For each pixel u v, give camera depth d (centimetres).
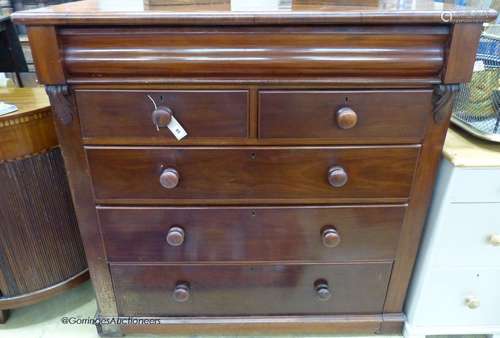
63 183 106
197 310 107
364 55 70
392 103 76
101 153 81
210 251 95
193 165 82
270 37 69
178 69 71
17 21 66
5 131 90
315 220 91
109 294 103
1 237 101
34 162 98
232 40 69
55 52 69
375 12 66
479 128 89
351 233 93
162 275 99
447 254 95
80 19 66
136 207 88
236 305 106
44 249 108
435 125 79
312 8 73
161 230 91
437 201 90
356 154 81
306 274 100
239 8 73
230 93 74
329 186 85
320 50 70
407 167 84
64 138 79
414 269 103
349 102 75
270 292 103
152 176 83
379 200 88
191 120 76
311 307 106
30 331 115
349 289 103
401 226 92
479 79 91
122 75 72
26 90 109
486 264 96
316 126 78
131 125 77
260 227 91
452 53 70
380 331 110
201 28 68
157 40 69
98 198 87
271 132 78
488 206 88
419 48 70
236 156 81
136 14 66
